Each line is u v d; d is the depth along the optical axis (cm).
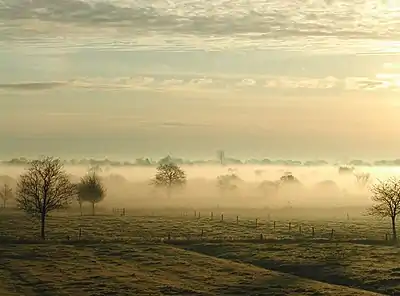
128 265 6912
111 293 5444
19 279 6059
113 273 6400
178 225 12262
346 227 12069
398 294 5581
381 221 13838
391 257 7456
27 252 7700
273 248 8262
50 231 10762
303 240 9169
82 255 7550
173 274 6412
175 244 8775
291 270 6831
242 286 5822
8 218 12744
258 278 6222
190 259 7362
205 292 5538
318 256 7544
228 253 7931
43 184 10300
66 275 6266
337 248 8262
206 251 8219
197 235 10300
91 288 5644
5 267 6688
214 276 6319
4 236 9488
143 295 5381
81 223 12288
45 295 5372
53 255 7519
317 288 5753
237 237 9750
